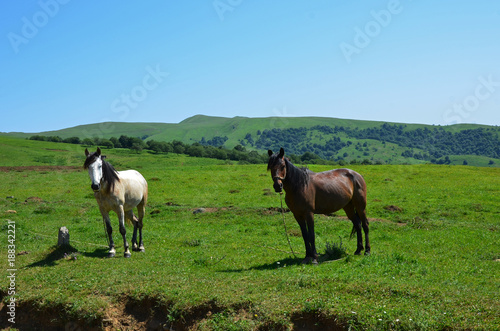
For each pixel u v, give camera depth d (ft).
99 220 69.67
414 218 66.54
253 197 96.32
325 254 40.40
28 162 210.38
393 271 32.42
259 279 31.63
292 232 55.06
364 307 25.07
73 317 29.25
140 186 46.78
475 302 24.88
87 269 36.96
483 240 47.96
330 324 24.82
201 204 89.35
